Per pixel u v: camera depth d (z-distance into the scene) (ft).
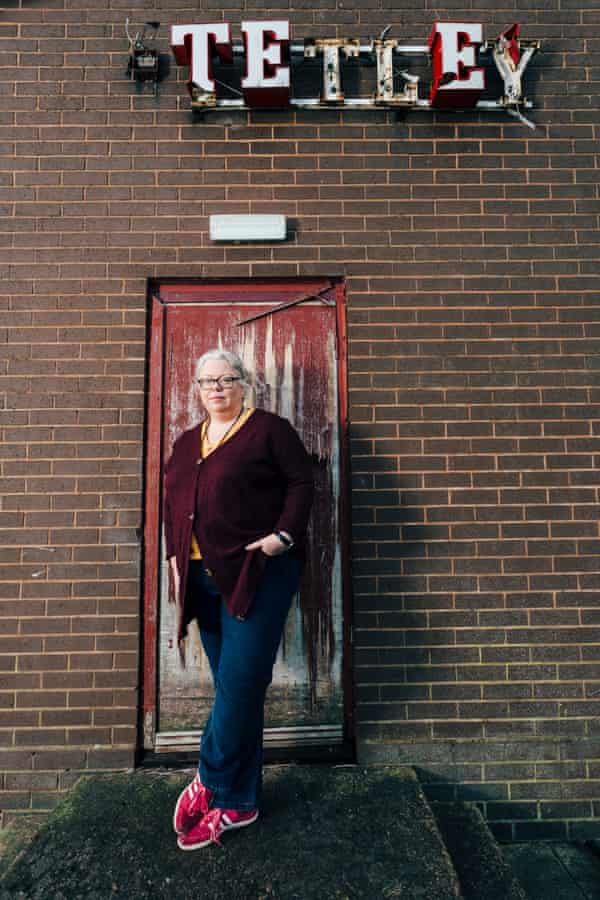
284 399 10.86
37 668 9.98
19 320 10.69
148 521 10.50
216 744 7.55
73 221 10.89
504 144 11.30
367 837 7.72
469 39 10.77
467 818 9.32
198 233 10.93
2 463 10.38
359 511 10.46
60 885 6.93
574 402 10.84
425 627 10.26
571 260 11.12
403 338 10.84
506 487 10.61
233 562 7.38
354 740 10.23
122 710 9.96
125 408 10.55
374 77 11.28
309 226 10.99
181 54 10.84
